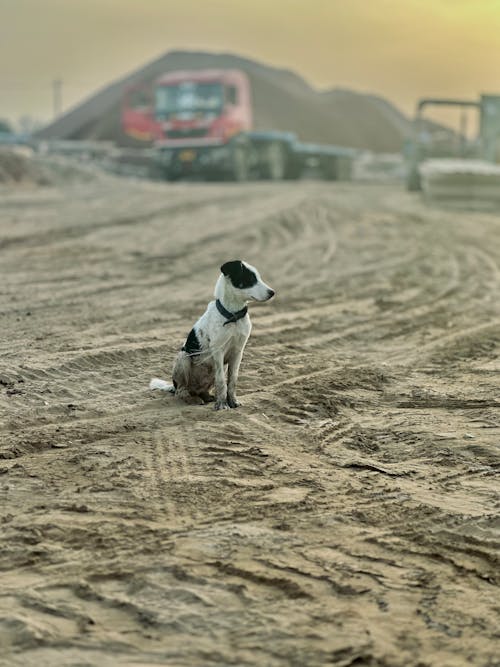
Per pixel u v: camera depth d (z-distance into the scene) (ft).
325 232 61.05
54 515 13.06
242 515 13.32
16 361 22.21
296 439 17.43
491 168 91.20
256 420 18.39
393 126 342.44
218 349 18.56
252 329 28.40
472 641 9.84
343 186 127.65
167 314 30.14
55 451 16.06
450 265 47.19
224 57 394.52
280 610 10.43
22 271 38.55
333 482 14.96
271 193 95.55
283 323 29.84
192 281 38.17
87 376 21.34
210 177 124.36
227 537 12.42
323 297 35.70
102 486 14.30
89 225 57.41
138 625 10.06
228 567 11.47
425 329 29.99
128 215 65.16
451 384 22.40
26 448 16.10
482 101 118.32
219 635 9.86
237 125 117.39
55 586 10.90
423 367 24.32
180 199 82.94
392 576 11.43
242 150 120.06
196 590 10.84
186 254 46.73
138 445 16.49
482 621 10.30
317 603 10.62
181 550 11.95
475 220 75.87
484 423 18.83
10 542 12.10
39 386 20.12
